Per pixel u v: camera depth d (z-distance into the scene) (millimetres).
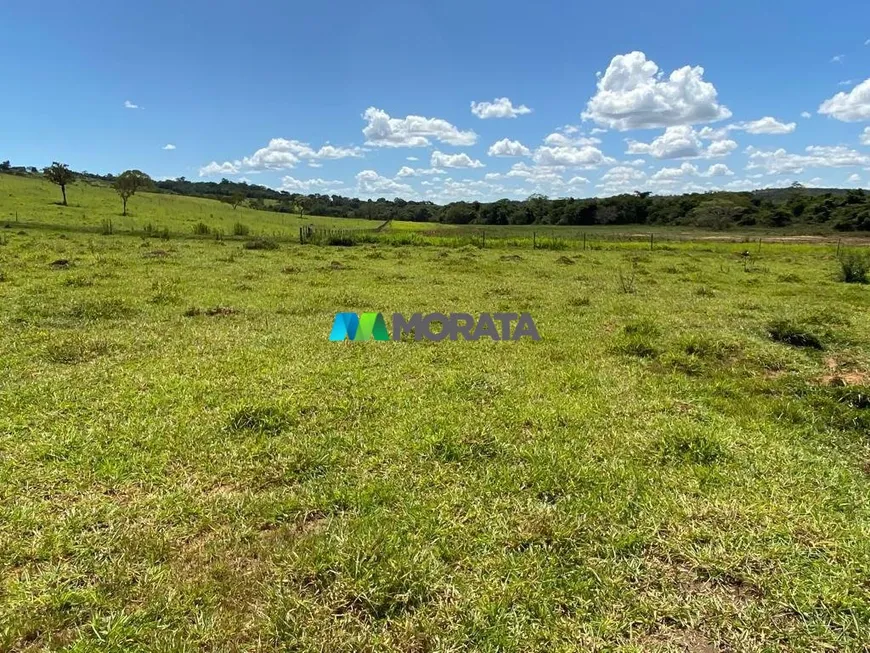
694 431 6375
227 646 3357
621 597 3832
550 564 4129
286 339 10383
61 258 21141
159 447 5797
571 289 18328
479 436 6188
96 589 3764
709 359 9680
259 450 5801
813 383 8359
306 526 4629
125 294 14500
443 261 26625
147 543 4242
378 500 4984
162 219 62625
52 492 4945
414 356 9539
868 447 6359
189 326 11219
